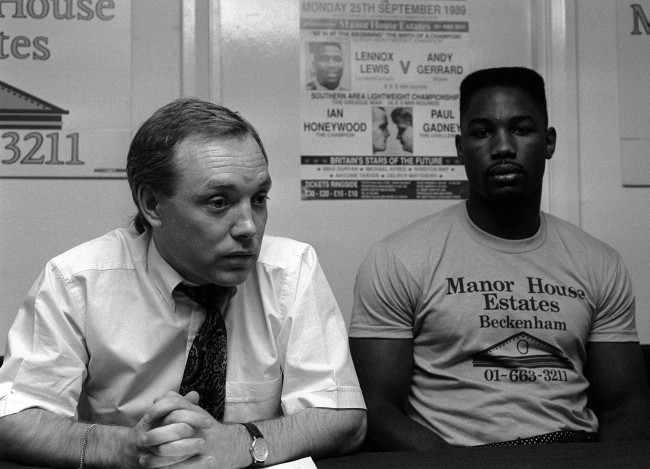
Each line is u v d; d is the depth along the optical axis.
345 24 2.23
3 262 2.10
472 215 1.81
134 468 1.13
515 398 1.64
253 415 1.38
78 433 1.18
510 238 1.78
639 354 1.78
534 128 1.76
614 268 1.79
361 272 1.80
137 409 1.36
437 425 1.66
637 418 1.68
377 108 2.24
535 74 1.83
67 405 1.29
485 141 1.76
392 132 2.25
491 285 1.72
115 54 2.15
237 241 1.25
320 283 1.44
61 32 2.13
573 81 2.26
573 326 1.71
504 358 1.68
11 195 2.11
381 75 2.24
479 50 2.28
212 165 1.23
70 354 1.31
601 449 1.18
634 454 1.15
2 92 2.11
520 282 1.73
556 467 1.08
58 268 1.35
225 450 1.15
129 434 1.15
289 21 2.22
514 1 2.29
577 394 1.69
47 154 2.12
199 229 1.25
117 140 2.15
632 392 1.73
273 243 1.47
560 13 2.25
